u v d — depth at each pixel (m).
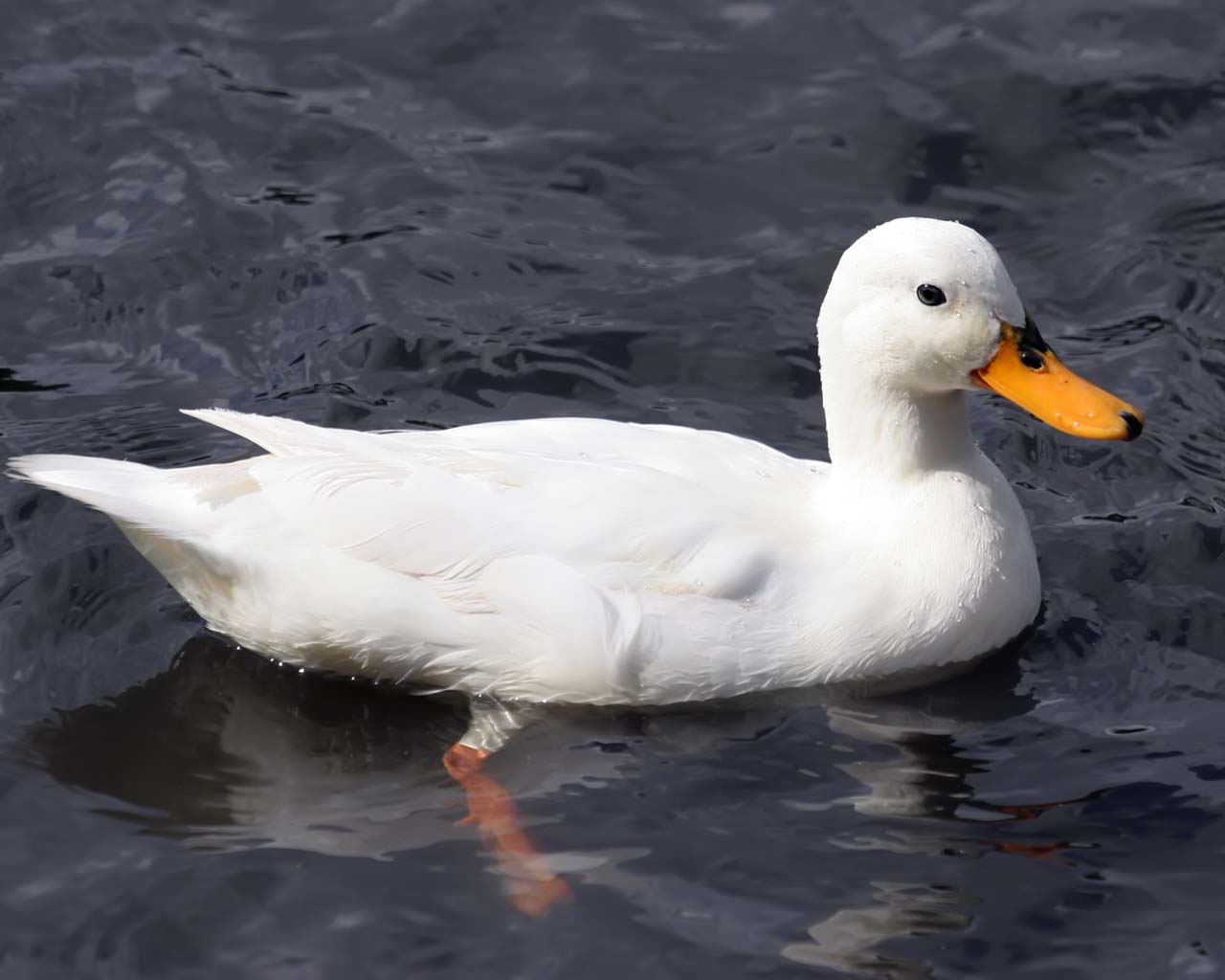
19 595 11.97
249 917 9.44
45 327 14.91
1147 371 14.50
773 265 15.70
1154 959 9.09
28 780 10.48
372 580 10.83
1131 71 17.55
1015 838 9.97
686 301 15.28
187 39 18.05
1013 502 11.72
